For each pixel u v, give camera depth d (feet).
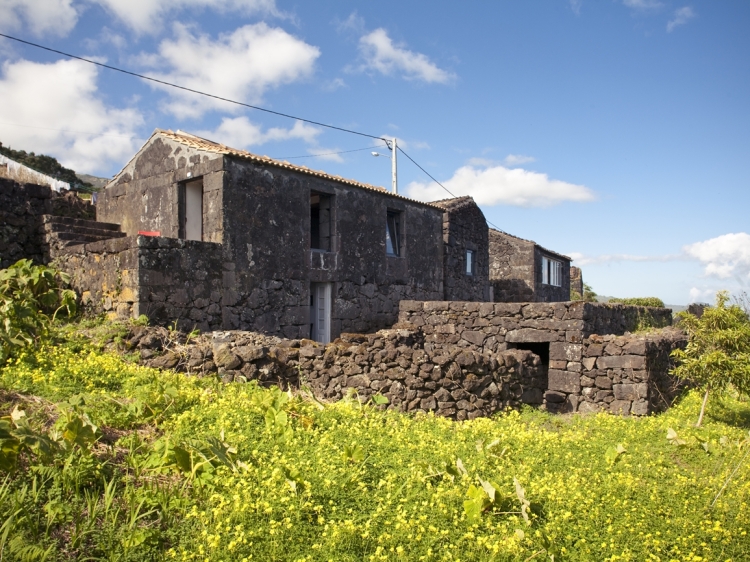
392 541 13.33
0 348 22.85
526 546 13.98
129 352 28.02
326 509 14.44
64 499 12.76
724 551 14.74
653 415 33.12
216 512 12.89
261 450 17.79
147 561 11.48
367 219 50.37
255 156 41.47
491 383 30.96
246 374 27.84
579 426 29.19
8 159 73.61
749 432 26.32
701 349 31.22
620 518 15.75
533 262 80.94
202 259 36.24
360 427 22.39
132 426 18.16
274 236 41.60
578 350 36.37
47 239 40.45
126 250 32.78
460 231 65.36
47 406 17.97
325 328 46.78
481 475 18.15
